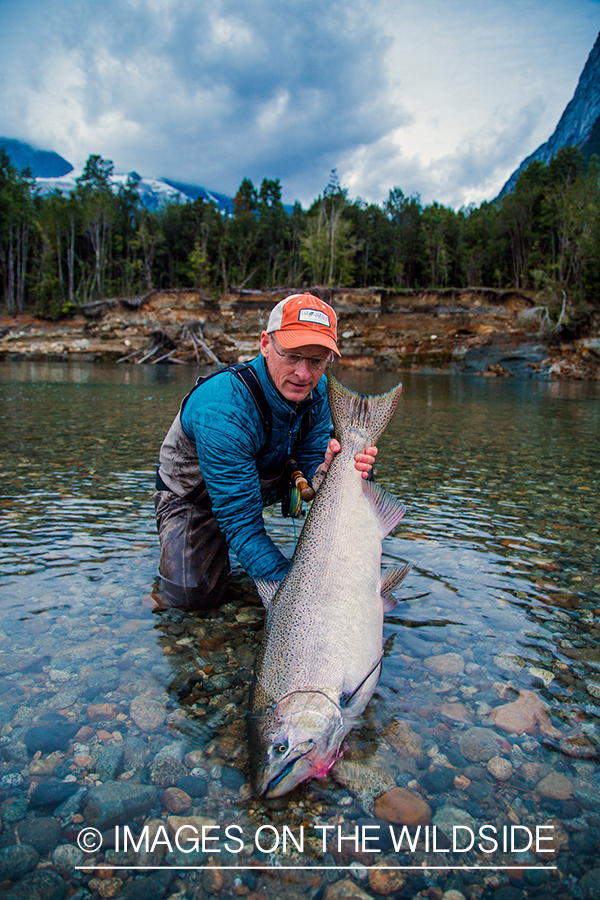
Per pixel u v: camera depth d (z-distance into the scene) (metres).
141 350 45.00
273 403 2.79
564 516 5.00
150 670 2.54
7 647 2.69
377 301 45.34
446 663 2.61
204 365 42.94
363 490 2.71
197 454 2.95
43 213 68.19
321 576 2.37
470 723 2.19
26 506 5.09
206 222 75.44
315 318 2.55
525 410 15.89
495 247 71.50
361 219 72.88
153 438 8.98
